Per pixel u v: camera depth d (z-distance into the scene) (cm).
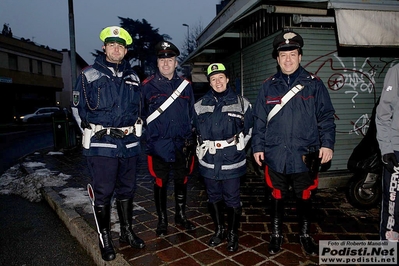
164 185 331
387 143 249
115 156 279
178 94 312
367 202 398
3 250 340
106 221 290
